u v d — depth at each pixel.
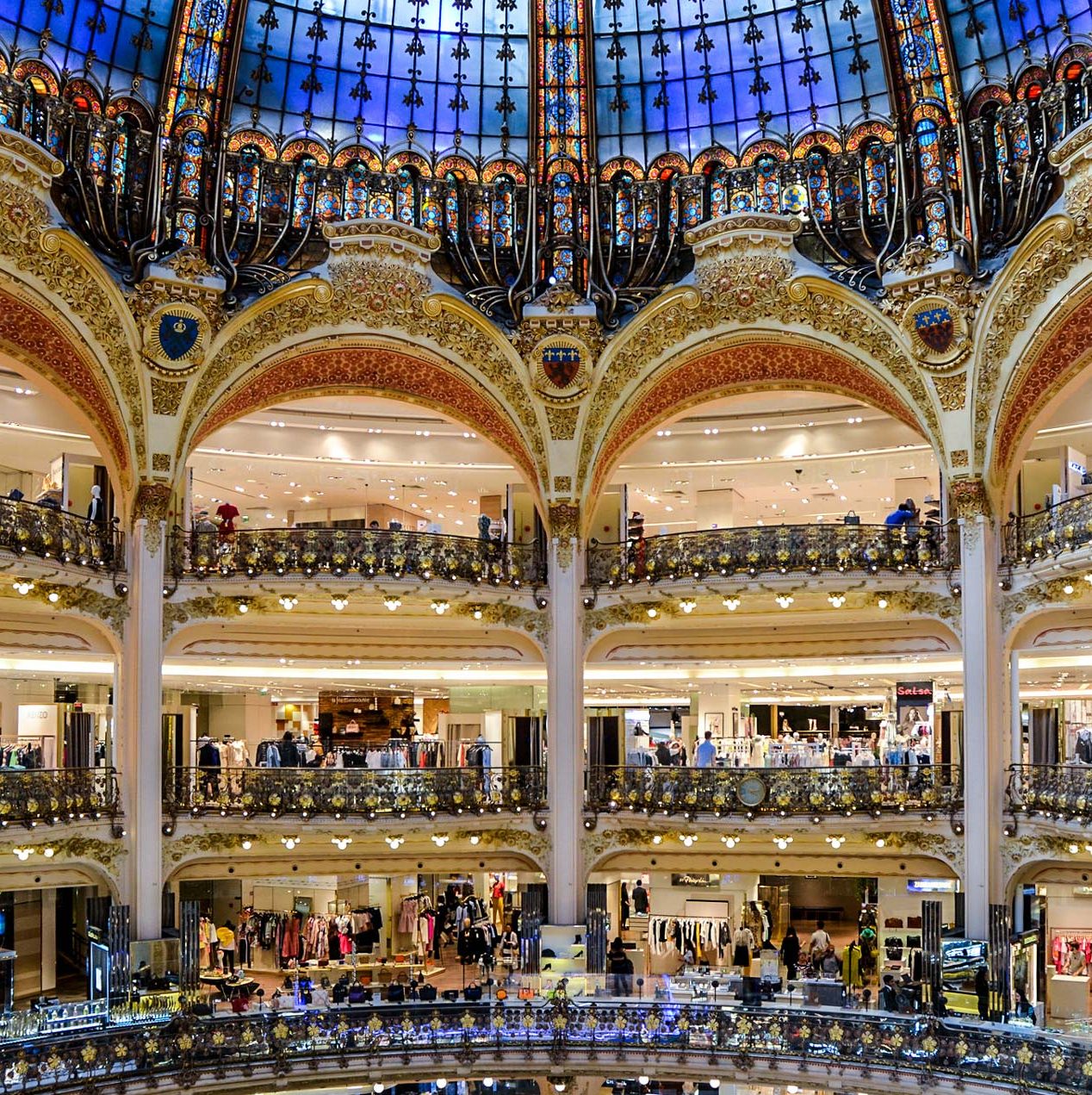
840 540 30.14
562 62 30.64
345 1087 26.59
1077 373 28.86
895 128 29.72
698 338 31.39
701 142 31.45
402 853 31.03
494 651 32.56
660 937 32.94
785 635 32.28
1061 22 27.14
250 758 39.62
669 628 32.84
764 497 39.41
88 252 27.27
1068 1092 22.78
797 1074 25.73
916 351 29.17
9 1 26.44
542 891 31.33
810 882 37.91
